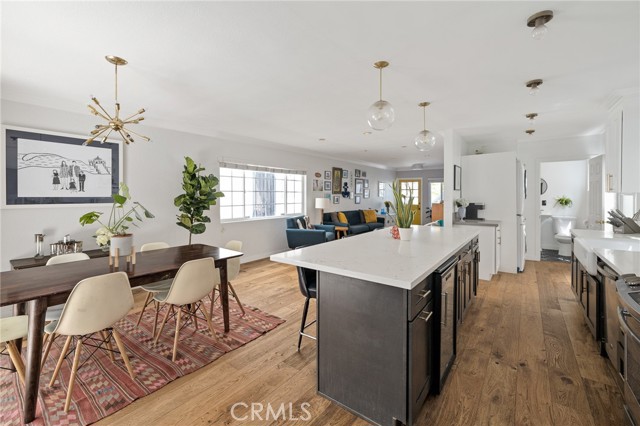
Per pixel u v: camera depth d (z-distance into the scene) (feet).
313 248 7.21
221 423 5.40
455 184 15.26
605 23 5.71
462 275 8.48
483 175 15.72
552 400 5.84
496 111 11.69
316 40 6.36
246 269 16.52
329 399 5.91
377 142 18.66
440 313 5.84
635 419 4.11
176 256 8.94
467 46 6.62
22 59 7.23
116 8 5.24
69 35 6.13
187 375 6.84
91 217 10.07
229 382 6.57
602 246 9.14
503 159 15.23
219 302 11.44
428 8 5.25
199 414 5.62
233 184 17.79
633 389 4.16
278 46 6.61
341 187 26.61
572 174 20.48
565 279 14.19
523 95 9.82
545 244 21.48
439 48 6.70
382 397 5.17
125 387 6.36
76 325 5.74
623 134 9.45
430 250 6.92
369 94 9.74
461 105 10.91
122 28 5.89
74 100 10.36
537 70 7.89
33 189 10.10
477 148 17.95
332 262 5.76
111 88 9.23
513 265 15.14
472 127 14.43
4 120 9.55
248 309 10.76
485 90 9.36
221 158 16.35
